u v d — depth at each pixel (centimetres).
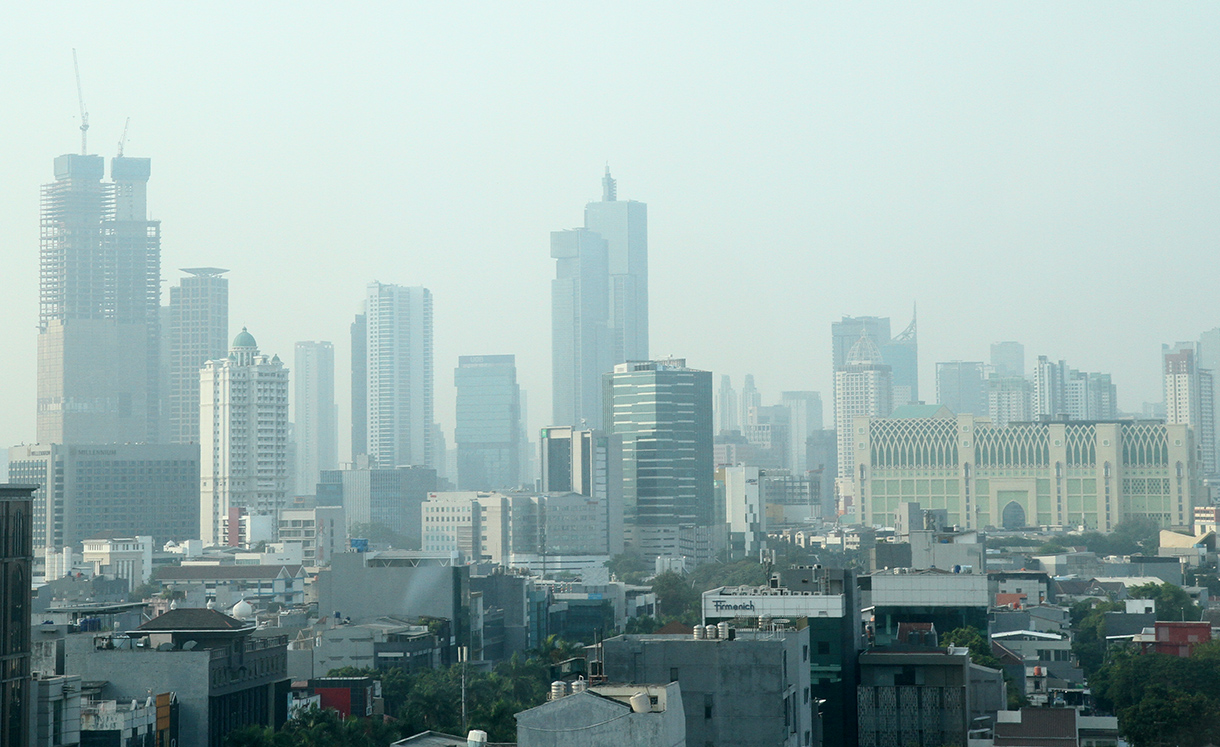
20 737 17288
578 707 13538
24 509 17475
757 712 17350
